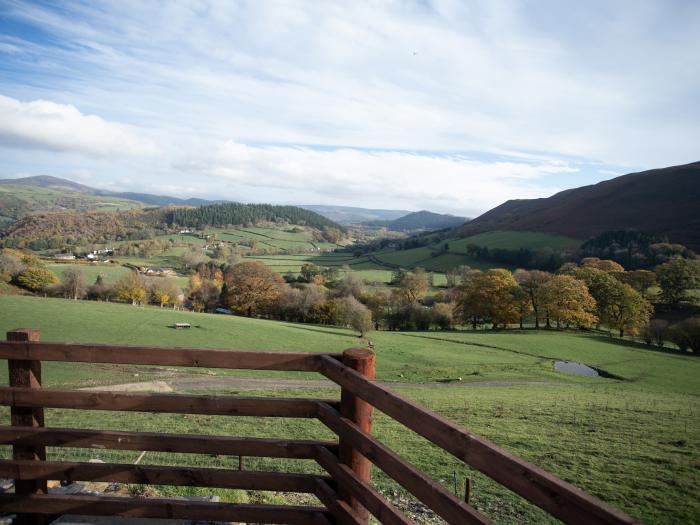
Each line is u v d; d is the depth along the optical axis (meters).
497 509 10.12
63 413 19.91
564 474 13.32
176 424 18.03
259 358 3.75
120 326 53.53
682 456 14.97
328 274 114.81
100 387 29.41
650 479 12.88
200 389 30.05
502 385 34.41
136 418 19.00
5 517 4.08
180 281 107.69
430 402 24.88
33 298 65.56
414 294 86.62
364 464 3.55
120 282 84.25
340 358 3.65
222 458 12.60
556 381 36.78
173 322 57.22
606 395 29.05
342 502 3.50
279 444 3.85
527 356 48.19
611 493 11.97
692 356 51.50
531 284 69.25
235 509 3.87
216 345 48.53
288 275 120.81
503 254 132.50
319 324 74.19
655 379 40.12
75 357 3.77
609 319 62.66
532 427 18.95
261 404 3.81
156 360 3.75
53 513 3.93
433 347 50.91
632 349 53.75
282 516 3.85
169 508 3.88
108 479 3.88
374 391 3.07
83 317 56.03
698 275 74.19
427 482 2.58
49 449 12.23
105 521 4.12
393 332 62.50
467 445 2.34
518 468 2.05
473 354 48.06
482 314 68.69
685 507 11.15
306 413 3.85
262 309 79.88
